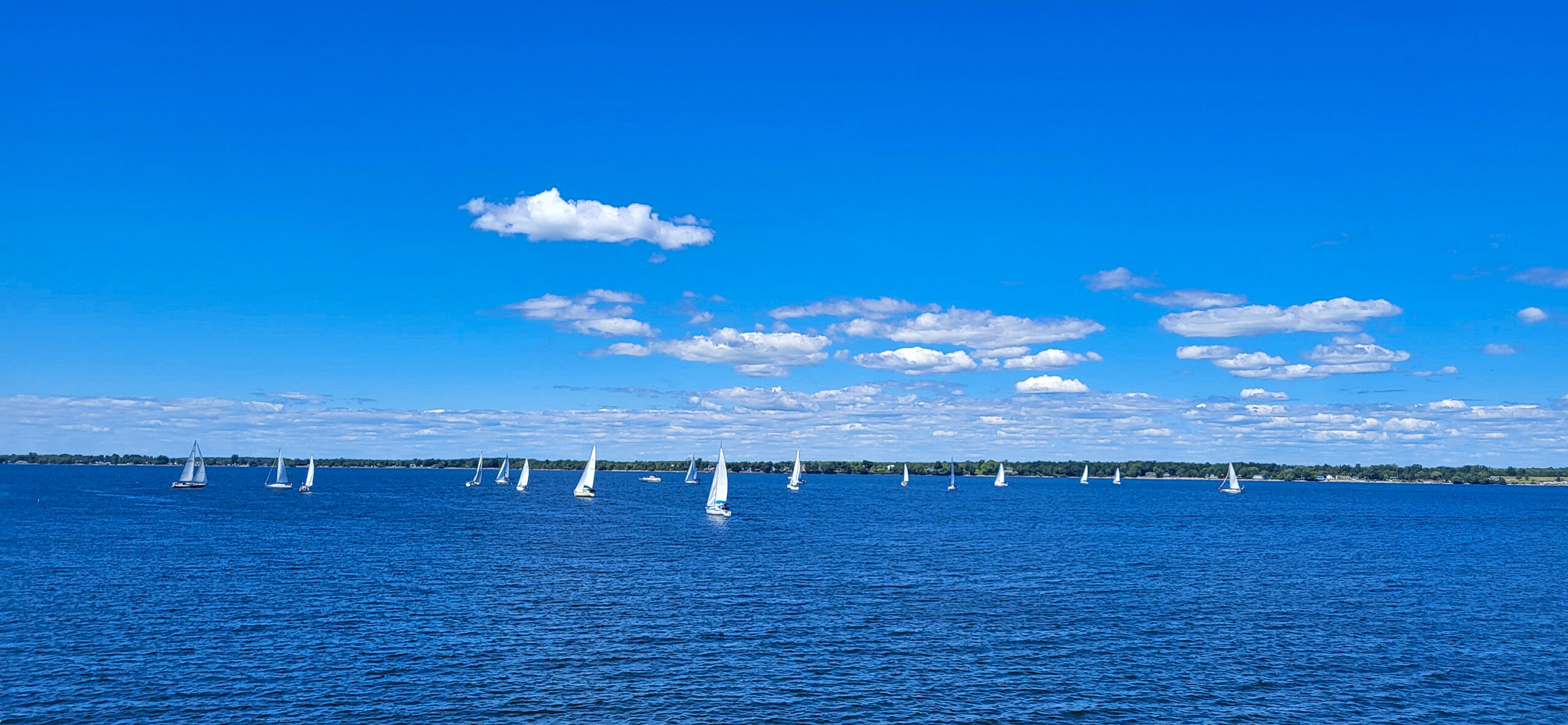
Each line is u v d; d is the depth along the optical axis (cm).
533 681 5541
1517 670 6000
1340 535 16375
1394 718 5100
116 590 8144
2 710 4875
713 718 4972
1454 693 5538
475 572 9662
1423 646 6619
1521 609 8094
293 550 11444
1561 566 11431
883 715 5056
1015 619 7412
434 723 4825
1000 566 10769
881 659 6128
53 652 5966
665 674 5731
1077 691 5500
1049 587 9081
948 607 7925
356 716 4900
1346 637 6862
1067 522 19100
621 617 7325
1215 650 6438
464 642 6419
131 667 5678
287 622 6931
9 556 10369
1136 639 6744
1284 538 15475
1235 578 9925
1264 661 6166
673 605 7838
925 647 6469
